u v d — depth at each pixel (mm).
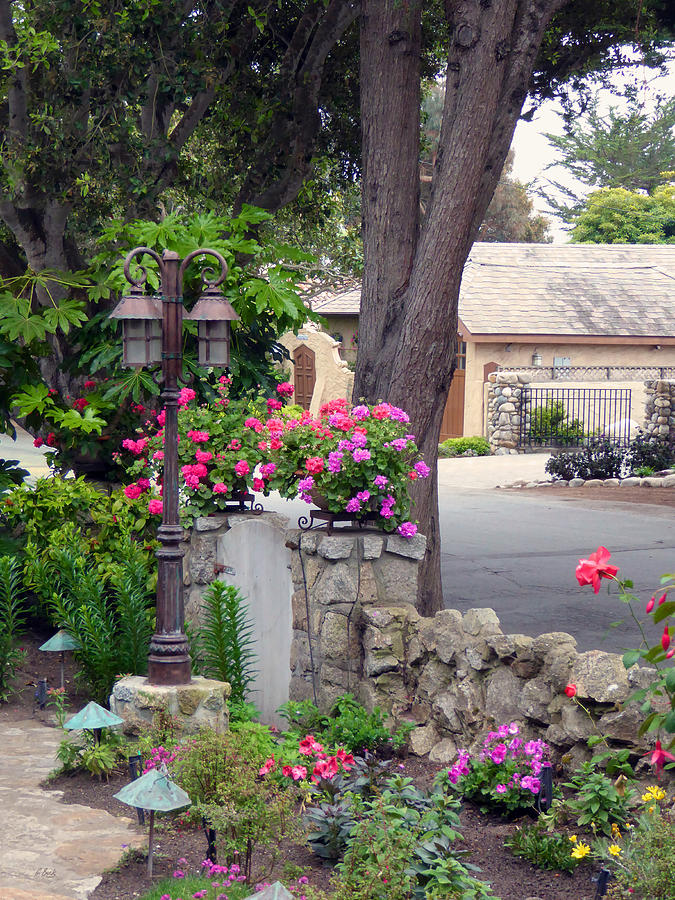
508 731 5777
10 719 7352
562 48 11734
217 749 5148
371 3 8828
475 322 30891
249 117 12789
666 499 20500
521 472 25203
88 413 9875
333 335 36625
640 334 31156
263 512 8320
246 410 8773
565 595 11688
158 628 6512
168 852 5039
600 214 52031
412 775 6371
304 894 4262
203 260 9492
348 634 7285
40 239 11820
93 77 10648
